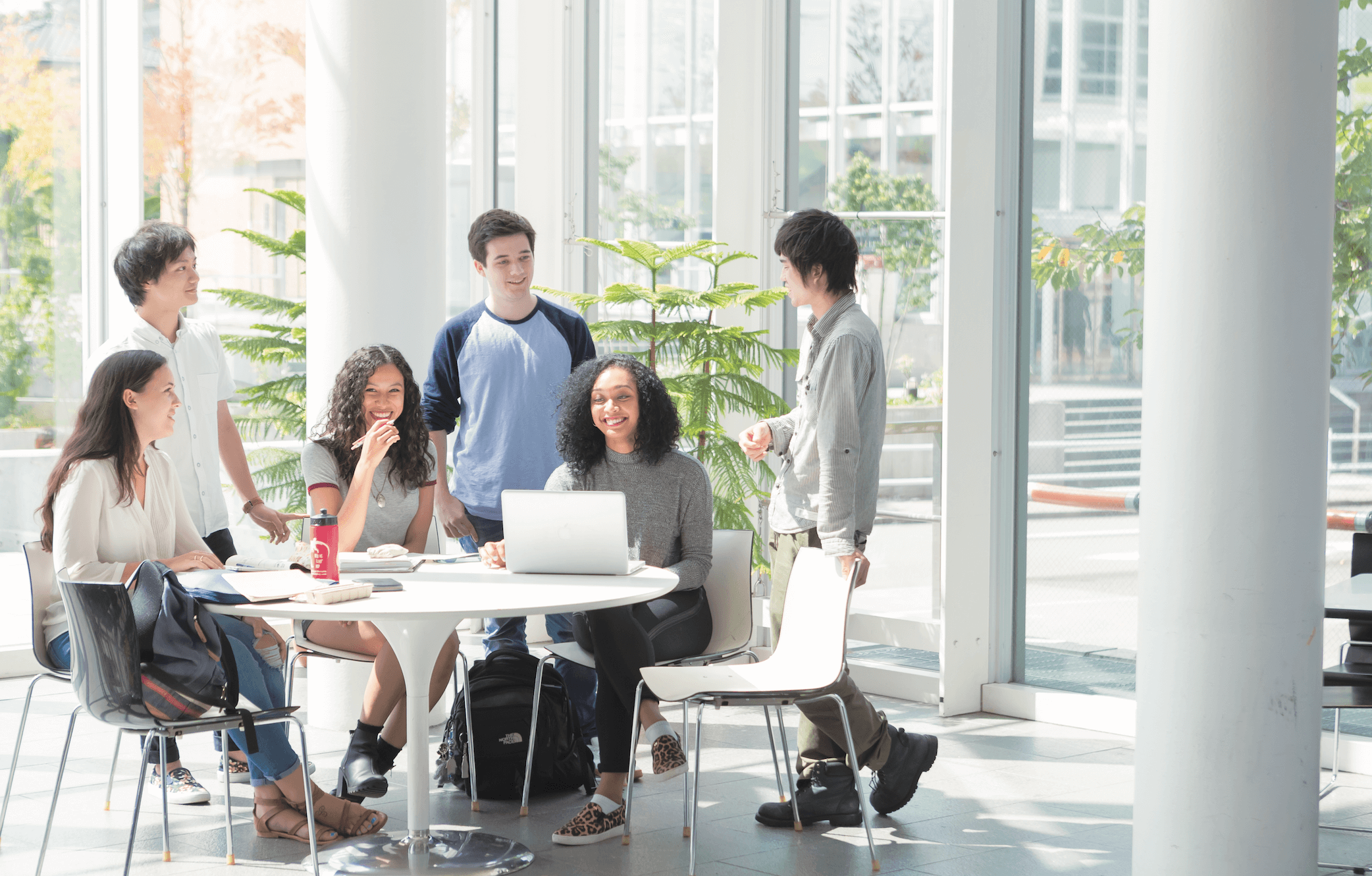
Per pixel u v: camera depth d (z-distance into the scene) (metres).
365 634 3.86
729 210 5.98
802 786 3.88
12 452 5.80
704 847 3.61
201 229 6.22
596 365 3.92
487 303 4.61
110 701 3.04
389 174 4.80
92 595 2.98
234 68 6.27
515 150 6.64
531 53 6.58
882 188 5.67
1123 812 3.93
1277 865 2.86
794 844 3.64
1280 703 2.85
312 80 4.85
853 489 3.53
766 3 5.94
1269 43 2.78
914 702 5.45
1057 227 5.14
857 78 5.73
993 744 4.74
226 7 6.23
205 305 6.25
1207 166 2.83
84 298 5.95
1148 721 2.97
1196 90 2.83
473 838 3.62
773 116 5.99
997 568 5.29
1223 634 2.85
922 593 5.52
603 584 3.31
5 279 5.75
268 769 3.60
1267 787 2.85
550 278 6.70
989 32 5.05
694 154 6.27
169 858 3.48
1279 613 2.84
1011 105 5.19
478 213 6.89
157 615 3.06
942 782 4.25
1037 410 5.22
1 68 5.70
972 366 5.11
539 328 4.55
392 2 4.77
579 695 4.57
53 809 3.26
